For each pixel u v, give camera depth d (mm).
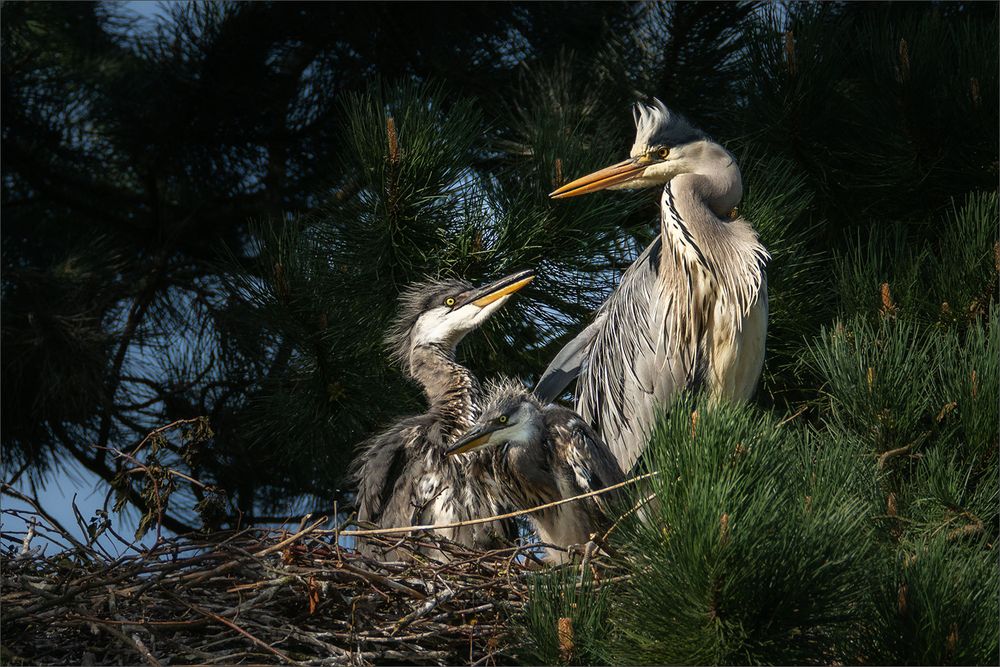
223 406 13562
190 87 14680
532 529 10484
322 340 11250
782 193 11594
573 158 11773
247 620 7766
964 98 11297
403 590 8031
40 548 8219
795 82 11820
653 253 11039
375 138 11188
